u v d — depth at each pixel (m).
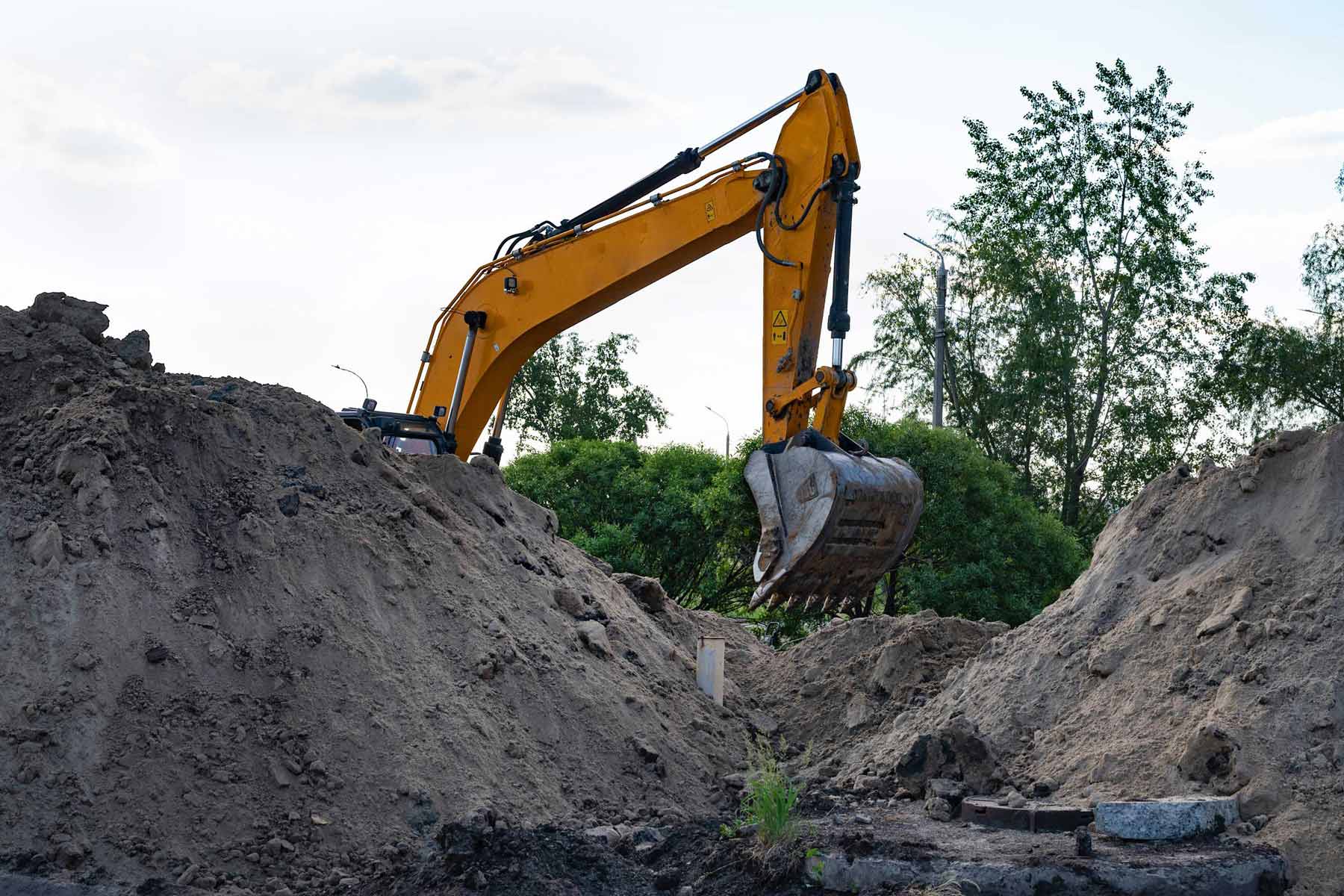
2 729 7.94
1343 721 8.19
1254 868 7.20
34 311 11.12
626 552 26.20
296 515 10.30
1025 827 8.27
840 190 11.21
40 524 9.05
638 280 13.30
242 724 8.59
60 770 7.85
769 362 11.44
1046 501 32.66
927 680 11.98
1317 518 9.59
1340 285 30.78
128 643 8.67
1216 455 31.56
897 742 10.71
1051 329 32.09
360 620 9.81
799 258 11.43
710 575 27.22
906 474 10.29
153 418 10.21
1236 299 31.55
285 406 11.50
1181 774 8.37
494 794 8.97
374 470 11.62
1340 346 30.44
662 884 7.86
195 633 8.96
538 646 10.77
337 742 8.75
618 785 9.85
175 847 7.71
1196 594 9.73
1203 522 10.34
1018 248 32.88
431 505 11.73
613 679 11.14
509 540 12.38
